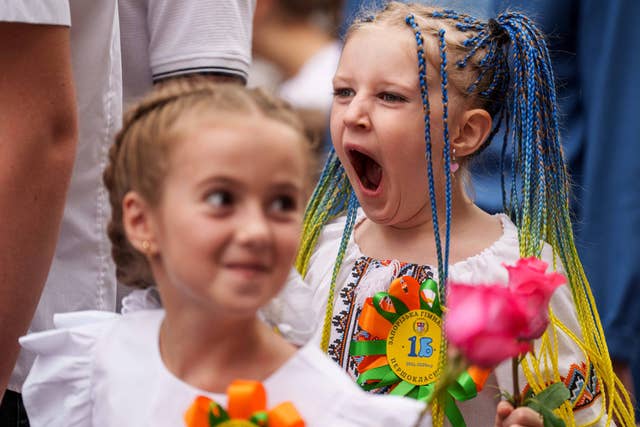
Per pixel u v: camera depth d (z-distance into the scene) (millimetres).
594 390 5859
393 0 7324
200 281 4078
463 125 6102
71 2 5891
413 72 5871
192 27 6586
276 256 4074
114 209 4598
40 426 4867
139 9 6656
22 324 5309
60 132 5297
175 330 4406
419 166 5922
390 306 5941
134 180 4344
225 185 4039
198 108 4195
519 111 6105
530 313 4387
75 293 6051
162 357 4508
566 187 6145
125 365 4578
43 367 4875
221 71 6613
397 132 5836
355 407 4273
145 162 4266
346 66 6016
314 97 12594
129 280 4762
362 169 6078
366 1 7402
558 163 6113
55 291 6027
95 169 6039
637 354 8195
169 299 4383
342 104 6051
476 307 3861
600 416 5758
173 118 4203
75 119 5371
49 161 5246
